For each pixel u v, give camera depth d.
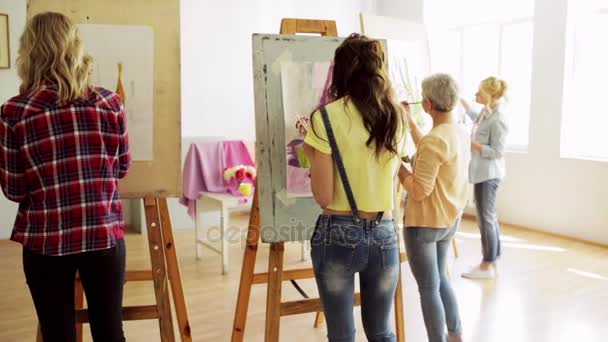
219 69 5.86
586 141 4.98
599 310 3.17
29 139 1.57
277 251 2.14
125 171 1.78
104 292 1.70
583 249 4.54
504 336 2.81
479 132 3.65
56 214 1.59
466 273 3.78
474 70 6.03
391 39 3.08
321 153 1.59
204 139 5.64
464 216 5.91
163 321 2.14
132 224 5.43
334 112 1.59
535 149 5.21
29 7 2.08
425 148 2.05
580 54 4.89
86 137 1.62
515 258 4.27
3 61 4.68
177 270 2.21
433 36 6.15
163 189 2.16
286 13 6.18
